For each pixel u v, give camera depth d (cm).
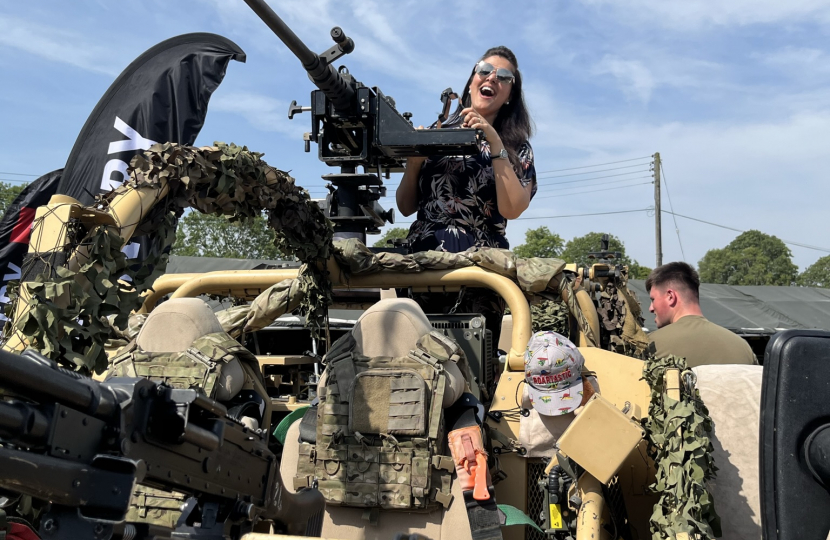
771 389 169
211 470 174
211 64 659
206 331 319
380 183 386
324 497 259
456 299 409
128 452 145
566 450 271
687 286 486
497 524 261
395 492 263
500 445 322
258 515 205
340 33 315
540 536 312
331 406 275
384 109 363
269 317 387
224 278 407
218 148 274
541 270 355
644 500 308
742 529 296
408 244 426
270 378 488
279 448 345
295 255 356
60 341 207
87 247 226
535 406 300
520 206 400
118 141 636
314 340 435
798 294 1911
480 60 439
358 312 984
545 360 295
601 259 533
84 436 138
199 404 159
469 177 416
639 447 310
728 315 1705
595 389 316
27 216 655
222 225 3991
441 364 273
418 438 265
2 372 122
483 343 365
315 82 332
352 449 271
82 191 635
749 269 7406
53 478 130
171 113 645
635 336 485
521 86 444
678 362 294
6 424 124
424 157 414
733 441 308
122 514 136
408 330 280
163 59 657
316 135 372
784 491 163
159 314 317
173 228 262
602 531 288
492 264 360
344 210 385
